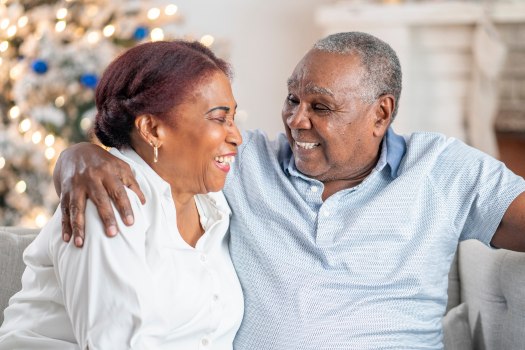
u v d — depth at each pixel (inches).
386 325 61.7
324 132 63.3
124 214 52.4
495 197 63.4
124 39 135.1
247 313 62.2
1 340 53.9
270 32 183.8
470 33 168.6
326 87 62.4
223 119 56.7
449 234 64.5
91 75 126.3
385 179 66.2
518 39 177.0
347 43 64.0
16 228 71.0
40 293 54.9
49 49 125.9
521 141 184.9
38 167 127.7
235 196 65.4
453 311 70.2
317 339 60.5
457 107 172.6
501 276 65.8
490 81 167.2
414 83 172.9
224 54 152.9
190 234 60.7
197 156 56.2
